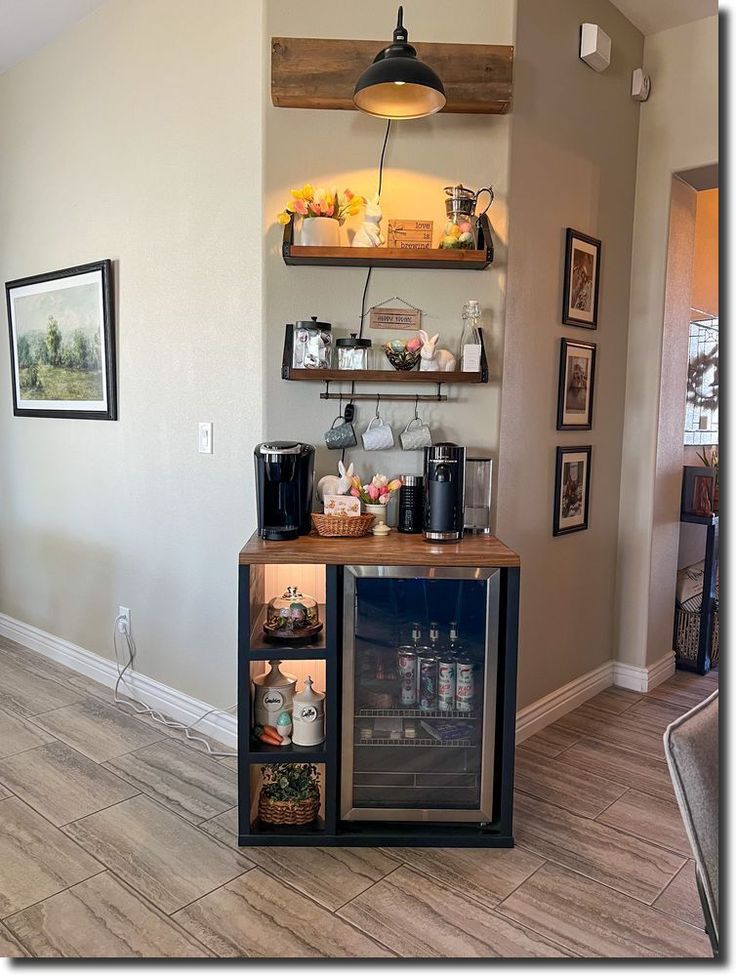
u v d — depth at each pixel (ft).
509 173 8.07
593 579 10.55
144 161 9.36
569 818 7.50
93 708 9.98
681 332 11.08
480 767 7.02
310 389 8.08
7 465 12.66
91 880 6.34
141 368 9.66
